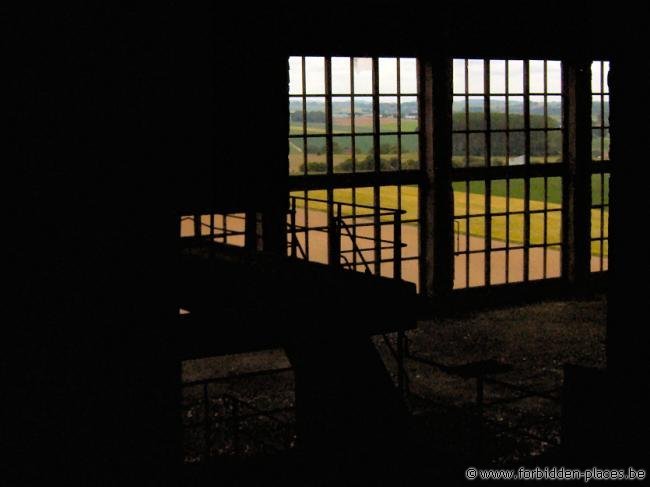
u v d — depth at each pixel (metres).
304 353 6.01
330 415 5.93
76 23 2.74
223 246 8.59
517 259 20.59
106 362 2.87
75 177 2.78
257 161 9.65
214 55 9.37
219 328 5.69
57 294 2.78
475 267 19.41
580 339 12.54
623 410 4.83
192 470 6.10
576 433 5.12
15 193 2.70
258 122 9.65
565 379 5.20
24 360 2.74
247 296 6.31
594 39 15.43
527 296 15.55
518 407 9.00
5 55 2.66
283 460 6.00
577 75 15.52
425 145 14.38
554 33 15.18
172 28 2.96
